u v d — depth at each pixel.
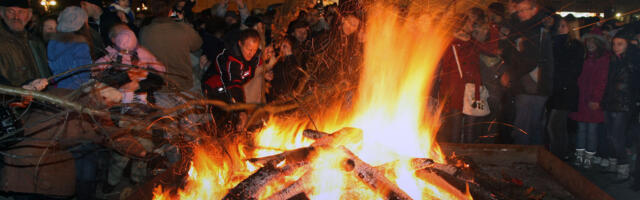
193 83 4.18
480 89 4.15
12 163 2.85
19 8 3.01
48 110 2.85
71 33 2.98
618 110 4.07
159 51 3.73
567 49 4.32
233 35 4.38
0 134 2.66
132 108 3.13
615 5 5.90
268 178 2.20
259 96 4.45
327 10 6.03
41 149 2.86
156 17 3.89
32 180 2.88
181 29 3.83
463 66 4.10
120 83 3.05
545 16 4.30
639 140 3.90
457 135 4.22
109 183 3.59
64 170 2.97
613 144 4.19
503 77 4.27
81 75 2.94
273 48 5.56
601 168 4.39
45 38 3.26
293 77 4.86
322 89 4.34
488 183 2.62
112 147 3.17
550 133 4.57
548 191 2.85
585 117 4.37
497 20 4.28
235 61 3.90
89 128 2.96
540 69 4.27
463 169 2.78
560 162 3.00
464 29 4.11
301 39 4.99
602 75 4.18
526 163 3.39
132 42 3.14
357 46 4.32
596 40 4.25
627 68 4.01
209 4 8.60
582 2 5.93
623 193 3.72
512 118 4.42
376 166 2.48
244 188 2.15
